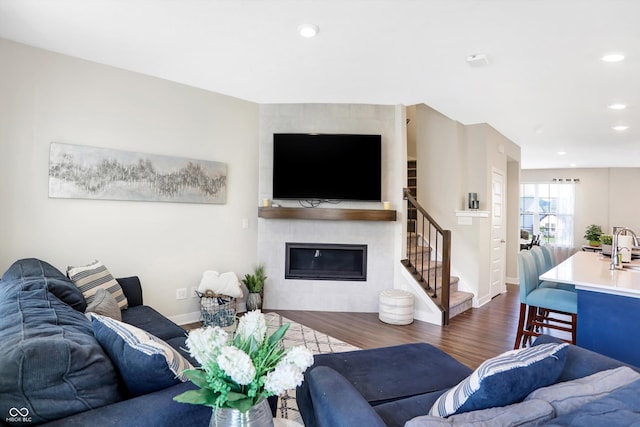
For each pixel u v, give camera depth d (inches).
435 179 213.8
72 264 125.7
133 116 138.8
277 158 174.4
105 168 131.6
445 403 46.8
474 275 197.2
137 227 140.8
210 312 146.2
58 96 122.0
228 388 37.8
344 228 179.5
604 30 96.3
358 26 97.6
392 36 102.7
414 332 149.1
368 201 176.6
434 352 80.8
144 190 141.0
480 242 197.5
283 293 180.1
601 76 128.0
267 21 96.3
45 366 40.9
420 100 160.9
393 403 56.8
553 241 387.2
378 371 70.4
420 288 168.1
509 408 40.6
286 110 178.7
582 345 96.5
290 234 180.1
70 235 125.4
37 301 68.1
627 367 51.5
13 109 114.3
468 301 190.9
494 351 129.3
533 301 124.6
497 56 113.9
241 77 136.2
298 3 87.6
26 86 116.2
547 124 199.3
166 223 148.6
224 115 165.8
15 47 113.9
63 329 52.9
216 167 162.1
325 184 174.9
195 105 156.2
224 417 39.1
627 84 135.6
